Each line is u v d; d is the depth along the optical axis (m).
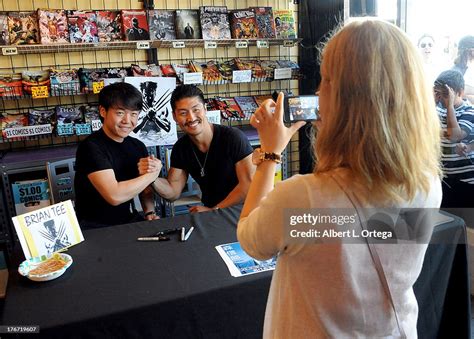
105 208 1.99
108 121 1.98
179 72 2.87
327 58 0.65
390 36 0.62
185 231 1.57
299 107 1.13
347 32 0.63
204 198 2.25
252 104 3.12
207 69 2.96
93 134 2.04
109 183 1.88
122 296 1.12
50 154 2.57
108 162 1.94
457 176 2.26
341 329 0.69
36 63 2.78
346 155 0.64
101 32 2.71
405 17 2.62
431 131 0.66
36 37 2.57
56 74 2.60
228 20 3.02
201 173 2.17
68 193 2.41
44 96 2.55
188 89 2.00
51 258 1.34
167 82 2.65
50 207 1.47
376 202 0.64
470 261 2.31
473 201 2.27
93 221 1.98
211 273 1.24
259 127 0.85
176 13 2.89
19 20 2.55
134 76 2.74
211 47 2.88
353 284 0.66
